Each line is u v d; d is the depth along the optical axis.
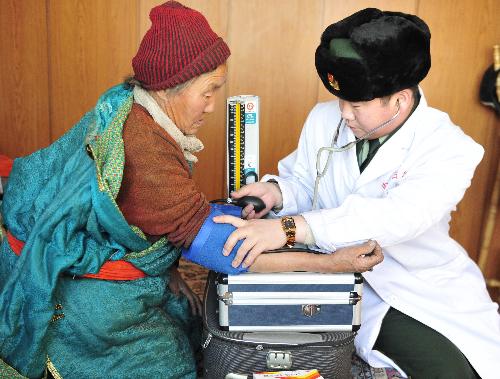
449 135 1.64
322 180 1.83
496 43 2.72
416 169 1.62
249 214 1.71
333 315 1.47
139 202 1.43
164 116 1.47
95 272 1.46
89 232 1.46
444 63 2.76
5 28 2.77
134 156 1.42
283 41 2.76
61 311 1.48
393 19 1.42
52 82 2.83
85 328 1.49
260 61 2.79
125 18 2.75
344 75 1.44
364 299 1.76
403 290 1.71
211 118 2.84
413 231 1.54
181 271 2.54
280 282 1.44
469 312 1.71
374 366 1.71
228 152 1.74
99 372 1.51
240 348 1.44
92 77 2.82
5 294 1.45
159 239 1.51
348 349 1.48
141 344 1.55
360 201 1.54
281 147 2.89
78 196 1.40
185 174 1.47
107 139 1.42
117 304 1.50
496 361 1.64
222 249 1.45
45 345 1.46
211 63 1.41
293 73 2.80
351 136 1.72
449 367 1.61
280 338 1.44
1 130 2.89
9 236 1.58
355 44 1.40
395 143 1.65
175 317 1.77
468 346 1.65
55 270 1.40
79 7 2.74
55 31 2.77
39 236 1.42
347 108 1.55
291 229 1.50
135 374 1.54
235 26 2.74
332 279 1.44
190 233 1.46
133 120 1.44
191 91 1.43
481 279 1.84
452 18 2.71
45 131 2.89
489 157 2.83
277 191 1.81
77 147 1.55
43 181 1.57
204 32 1.40
